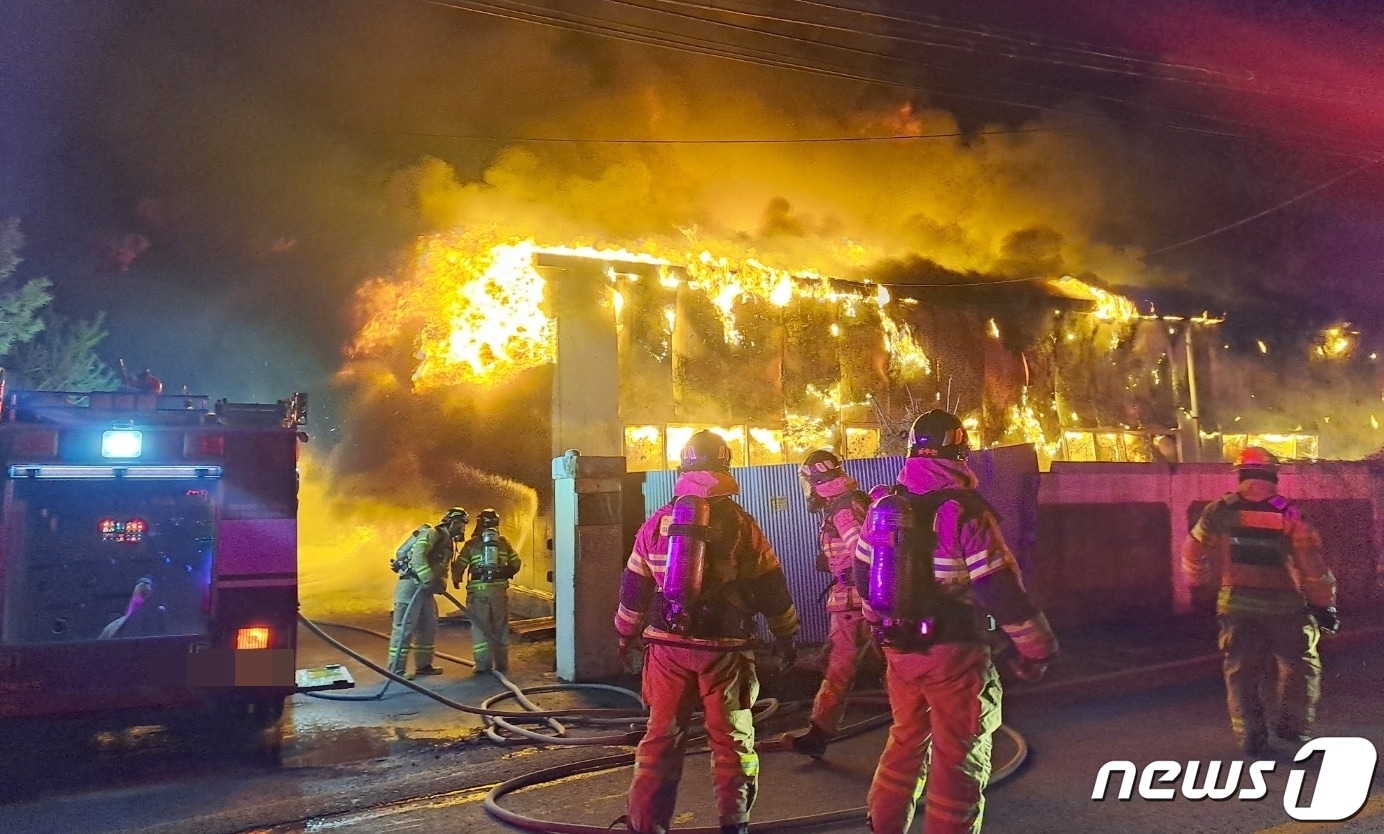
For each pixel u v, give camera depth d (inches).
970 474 130.2
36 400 225.6
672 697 137.8
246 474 231.1
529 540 438.0
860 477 331.0
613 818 169.5
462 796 187.3
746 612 144.0
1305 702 199.0
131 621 222.1
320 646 371.6
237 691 223.5
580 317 425.7
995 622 129.8
